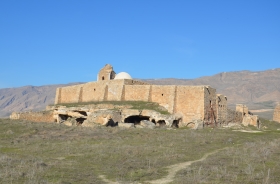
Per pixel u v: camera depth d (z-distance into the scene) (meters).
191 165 28.11
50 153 34.31
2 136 45.84
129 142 41.91
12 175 23.14
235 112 79.19
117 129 53.44
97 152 34.06
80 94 79.94
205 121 64.81
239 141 44.94
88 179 23.17
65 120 70.31
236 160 29.88
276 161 29.02
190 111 65.62
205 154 34.81
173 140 43.84
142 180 23.34
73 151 35.00
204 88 65.50
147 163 29.03
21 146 39.09
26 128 51.72
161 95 68.88
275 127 80.31
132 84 74.88
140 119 67.00
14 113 68.44
